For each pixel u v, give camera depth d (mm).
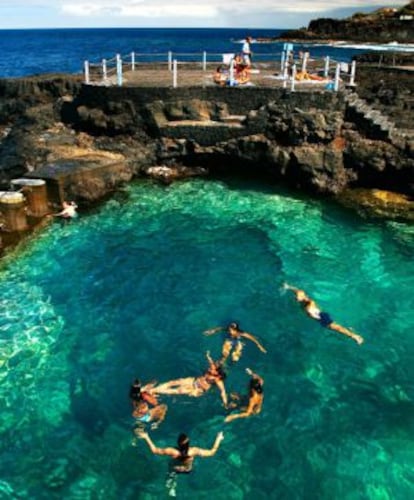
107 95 25125
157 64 34312
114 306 15133
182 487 9703
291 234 19641
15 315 14484
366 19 81312
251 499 9477
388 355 13281
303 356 13172
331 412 11484
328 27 88375
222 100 24891
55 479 9812
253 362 12891
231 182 24766
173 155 25062
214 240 19172
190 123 24688
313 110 23438
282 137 23734
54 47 140500
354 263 17641
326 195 22891
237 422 11102
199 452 10117
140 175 24922
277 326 14320
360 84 28594
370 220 20734
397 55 34250
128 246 18594
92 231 19594
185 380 11992
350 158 22703
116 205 21891
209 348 13430
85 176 21438
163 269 17188
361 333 14094
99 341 13609
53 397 11703
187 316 14750
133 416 11172
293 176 23656
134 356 13094
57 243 18562
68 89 31750
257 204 22266
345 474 10008
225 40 178250
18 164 23375
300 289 16078
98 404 11547
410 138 22031
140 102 24859
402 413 11492
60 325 14172
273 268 17297
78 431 10852
